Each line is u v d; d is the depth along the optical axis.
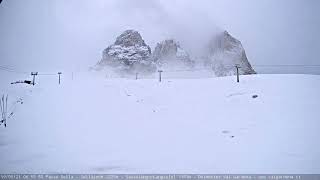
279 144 12.60
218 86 28.03
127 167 10.14
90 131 15.10
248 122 16.67
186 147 12.62
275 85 25.97
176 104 22.80
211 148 12.43
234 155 11.41
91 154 11.54
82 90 27.39
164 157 11.27
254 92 24.17
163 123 17.34
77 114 18.72
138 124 17.00
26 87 27.64
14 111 18.48
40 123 16.17
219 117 18.41
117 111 20.25
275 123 16.05
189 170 9.86
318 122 15.98
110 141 13.46
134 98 25.03
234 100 22.55
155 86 30.66
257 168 9.99
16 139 13.28
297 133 14.14
